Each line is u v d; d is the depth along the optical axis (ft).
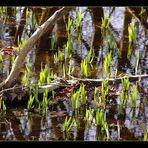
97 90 33.55
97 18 48.03
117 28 45.88
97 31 45.37
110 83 34.73
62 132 28.73
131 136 28.45
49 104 31.81
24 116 30.30
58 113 30.73
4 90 31.40
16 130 28.89
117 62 38.78
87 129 29.07
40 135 28.40
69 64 38.19
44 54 40.11
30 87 31.71
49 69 37.04
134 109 31.35
